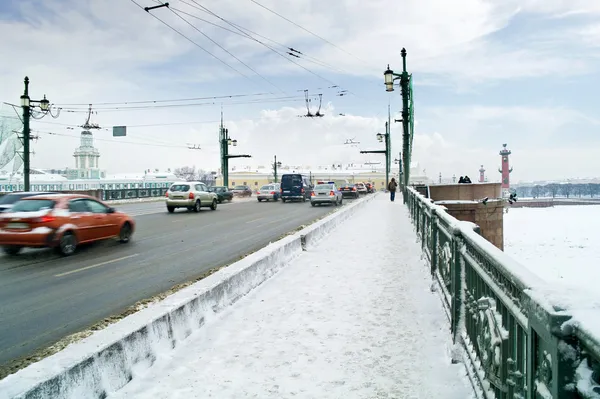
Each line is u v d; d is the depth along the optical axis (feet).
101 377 11.17
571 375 5.10
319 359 13.38
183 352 14.17
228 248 38.99
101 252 36.83
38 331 17.74
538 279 6.63
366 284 22.66
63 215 35.27
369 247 35.04
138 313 14.35
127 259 33.63
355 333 15.55
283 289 22.12
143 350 13.00
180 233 49.44
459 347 12.80
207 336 15.58
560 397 5.13
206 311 17.16
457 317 13.55
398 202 107.96
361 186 208.13
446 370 12.38
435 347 14.12
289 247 30.09
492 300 9.41
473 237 11.38
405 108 87.56
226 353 14.02
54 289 24.54
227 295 19.30
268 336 15.46
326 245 36.47
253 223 60.54
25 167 80.18
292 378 12.14
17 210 34.78
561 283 6.24
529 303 6.38
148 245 40.68
